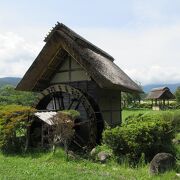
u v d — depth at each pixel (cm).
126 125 1409
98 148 1458
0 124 1508
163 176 1072
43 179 996
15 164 1241
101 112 1830
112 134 1298
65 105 1895
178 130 1873
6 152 1494
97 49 2091
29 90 2017
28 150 1512
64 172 1105
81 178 1016
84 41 1892
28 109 1538
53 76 1978
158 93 5941
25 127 1527
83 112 1827
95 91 1819
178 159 1333
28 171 1109
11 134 1498
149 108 6128
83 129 1814
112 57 2433
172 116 1912
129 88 2012
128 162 1259
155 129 1334
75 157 1381
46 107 1952
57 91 1791
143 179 1049
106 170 1175
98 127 1794
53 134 1438
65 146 1376
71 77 1909
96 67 1714
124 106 6200
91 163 1292
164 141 1438
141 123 1373
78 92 1709
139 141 1269
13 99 3275
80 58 1739
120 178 1044
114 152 1312
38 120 1595
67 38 1775
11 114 1516
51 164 1244
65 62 1933
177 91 6122
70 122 1406
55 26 1809
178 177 1055
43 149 1507
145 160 1269
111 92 2036
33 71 1914
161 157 1119
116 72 2056
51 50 1842
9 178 1005
